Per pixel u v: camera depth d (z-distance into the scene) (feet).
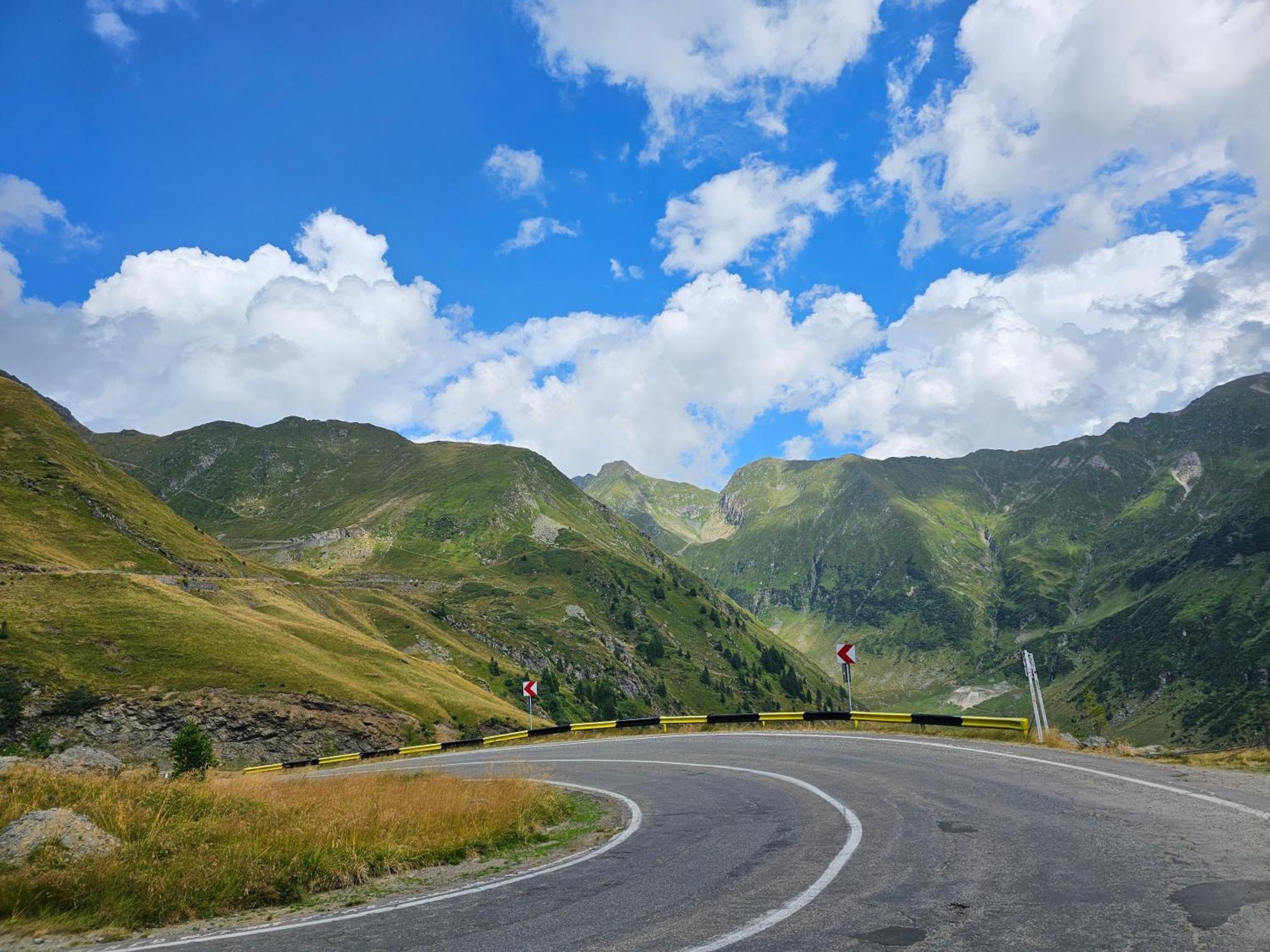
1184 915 21.52
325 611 506.89
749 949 21.07
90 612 262.47
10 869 34.42
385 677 304.50
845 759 67.21
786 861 31.91
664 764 80.38
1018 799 41.57
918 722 89.30
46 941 27.84
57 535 389.19
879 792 48.06
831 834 36.76
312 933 26.58
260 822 44.73
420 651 531.91
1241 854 27.48
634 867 34.12
